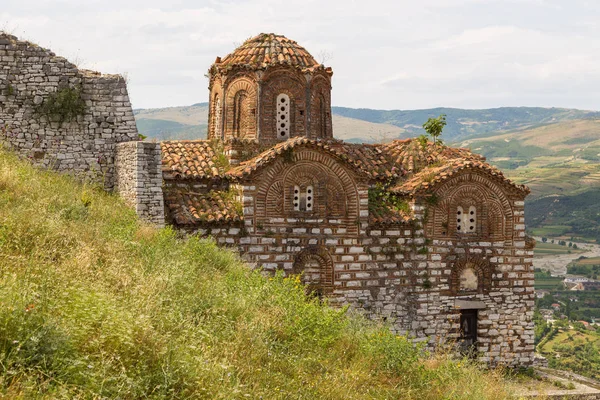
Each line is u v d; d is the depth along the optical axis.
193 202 27.77
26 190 20.69
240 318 15.87
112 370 10.53
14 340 9.82
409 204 30.38
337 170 29.23
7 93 27.41
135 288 14.27
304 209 29.00
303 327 16.97
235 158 29.66
